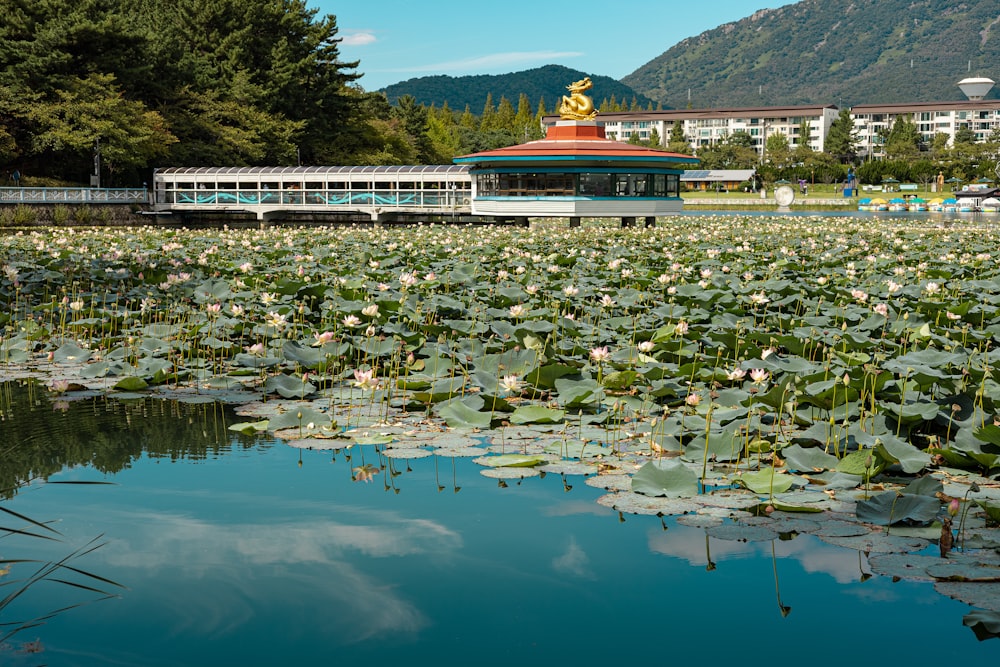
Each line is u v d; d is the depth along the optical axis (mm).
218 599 3262
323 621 3092
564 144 28688
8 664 2803
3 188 29391
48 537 3719
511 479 4695
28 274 10914
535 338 6633
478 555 3680
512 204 27906
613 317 8727
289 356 6863
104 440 5434
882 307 7043
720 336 7059
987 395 5414
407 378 6574
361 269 12047
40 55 34906
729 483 4539
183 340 7852
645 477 4508
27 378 7051
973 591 3252
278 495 4430
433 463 4973
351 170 34000
